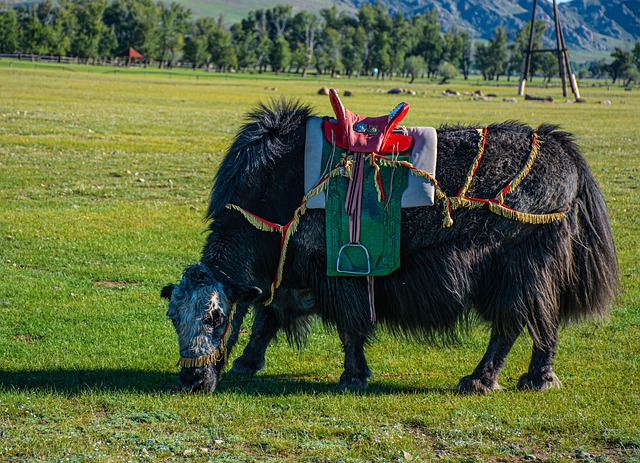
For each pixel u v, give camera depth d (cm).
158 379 655
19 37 12669
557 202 637
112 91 4662
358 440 522
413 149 633
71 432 523
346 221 621
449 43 16525
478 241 632
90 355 715
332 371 709
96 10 14025
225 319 601
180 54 15388
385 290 639
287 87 7050
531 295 633
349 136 627
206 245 644
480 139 643
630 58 13962
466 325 669
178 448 503
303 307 686
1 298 869
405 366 727
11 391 600
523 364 735
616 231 1245
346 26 16812
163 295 611
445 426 549
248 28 15825
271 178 638
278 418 559
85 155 1853
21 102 3219
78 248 1081
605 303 667
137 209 1336
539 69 14488
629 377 684
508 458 502
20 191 1444
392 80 13938
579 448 517
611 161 1989
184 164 1805
